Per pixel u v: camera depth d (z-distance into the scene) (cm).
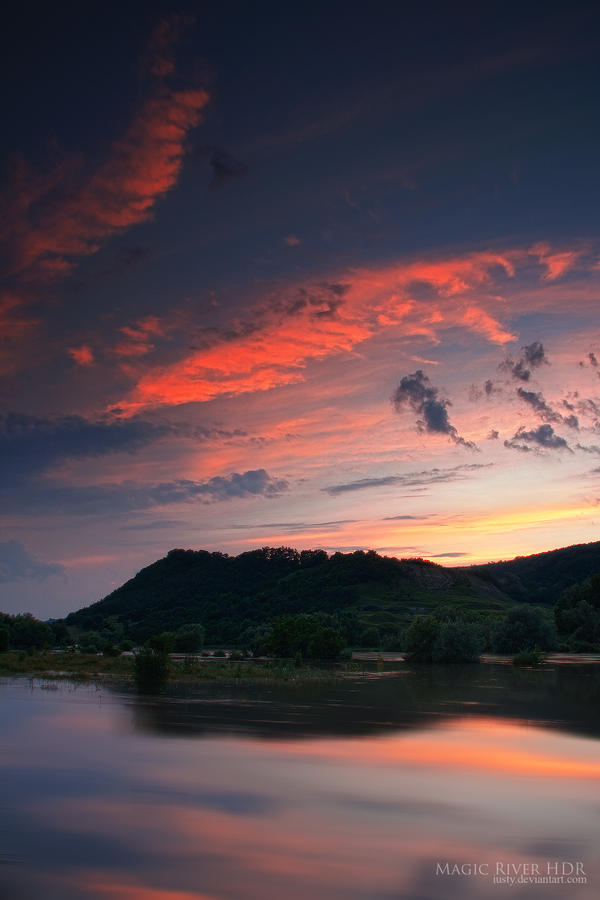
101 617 19488
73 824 1199
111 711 2594
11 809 1277
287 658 8131
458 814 1288
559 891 948
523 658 6562
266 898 923
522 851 1102
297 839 1141
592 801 1382
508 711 2864
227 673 4753
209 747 1886
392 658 8212
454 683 4306
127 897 921
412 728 2327
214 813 1273
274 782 1502
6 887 943
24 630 9744
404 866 1038
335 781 1520
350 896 929
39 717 2398
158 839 1133
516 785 1509
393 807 1327
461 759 1781
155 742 1945
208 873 1002
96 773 1554
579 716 2714
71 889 942
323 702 3105
